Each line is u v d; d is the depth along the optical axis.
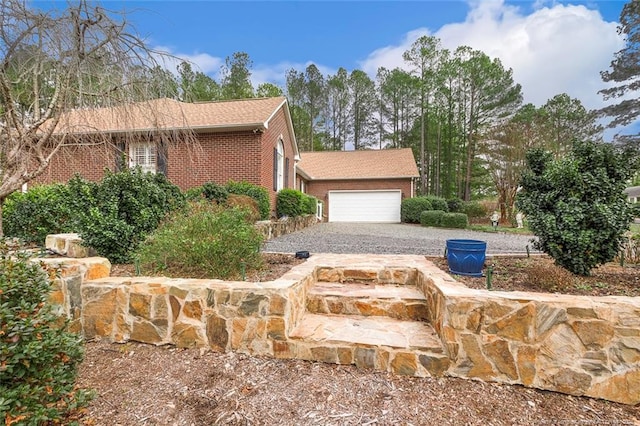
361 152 22.98
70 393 1.86
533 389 2.43
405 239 9.54
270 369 2.68
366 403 2.25
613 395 2.31
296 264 4.88
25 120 4.95
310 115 30.67
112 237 4.46
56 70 4.68
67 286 3.16
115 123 5.37
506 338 2.50
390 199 19.09
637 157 3.79
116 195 4.74
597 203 3.68
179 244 3.98
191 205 5.28
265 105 12.16
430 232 12.29
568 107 24.36
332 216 19.73
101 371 2.62
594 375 2.34
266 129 10.84
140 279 3.25
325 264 4.53
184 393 2.33
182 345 3.01
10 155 4.67
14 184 4.73
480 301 2.55
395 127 30.36
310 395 2.33
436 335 2.94
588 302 2.40
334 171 20.31
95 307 3.17
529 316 2.46
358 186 19.48
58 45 4.42
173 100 5.49
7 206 6.31
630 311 2.32
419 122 28.38
